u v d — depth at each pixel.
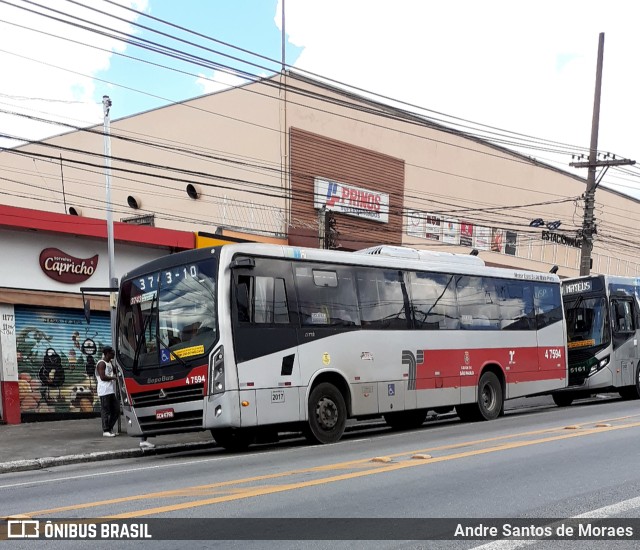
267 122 29.77
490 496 7.65
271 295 12.94
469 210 37.34
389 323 14.84
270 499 7.66
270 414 12.51
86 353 19.86
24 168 36.75
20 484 10.27
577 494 7.70
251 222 29.38
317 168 30.14
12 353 18.31
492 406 17.03
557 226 39.56
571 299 22.22
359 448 12.23
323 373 13.66
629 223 50.72
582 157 27.58
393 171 33.44
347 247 30.92
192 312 12.50
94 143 34.75
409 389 15.01
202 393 12.10
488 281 17.41
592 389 21.64
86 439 15.34
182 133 32.47
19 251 18.64
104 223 20.02
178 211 32.34
